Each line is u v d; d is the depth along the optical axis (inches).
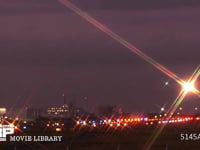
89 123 7219.5
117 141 3737.7
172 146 3270.2
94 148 3201.3
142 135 4574.3
